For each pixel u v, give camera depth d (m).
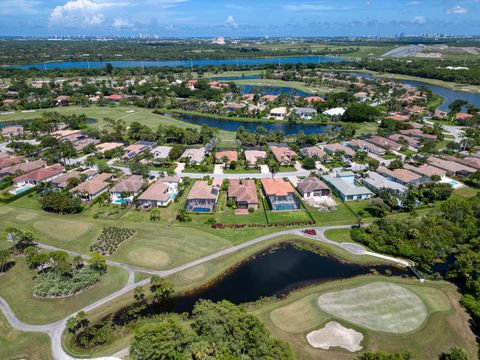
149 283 70.94
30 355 54.84
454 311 64.00
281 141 167.75
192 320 61.88
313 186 110.56
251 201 101.62
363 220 96.25
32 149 146.00
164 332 51.75
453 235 86.75
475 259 73.19
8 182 118.50
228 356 47.72
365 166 135.88
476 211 94.56
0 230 90.50
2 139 167.62
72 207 98.50
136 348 50.34
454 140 168.38
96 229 91.38
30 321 61.34
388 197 104.31
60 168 128.50
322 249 84.19
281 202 102.88
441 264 79.94
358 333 58.72
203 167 130.75
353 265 78.56
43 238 87.25
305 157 141.38
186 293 69.00
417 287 70.81
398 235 84.88
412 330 59.50
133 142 166.62
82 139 166.38
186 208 102.00
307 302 66.12
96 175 124.25
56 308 64.44
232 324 53.28
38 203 106.81
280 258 80.56
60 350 55.72
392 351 55.44
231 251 82.31
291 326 60.12
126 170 131.25
